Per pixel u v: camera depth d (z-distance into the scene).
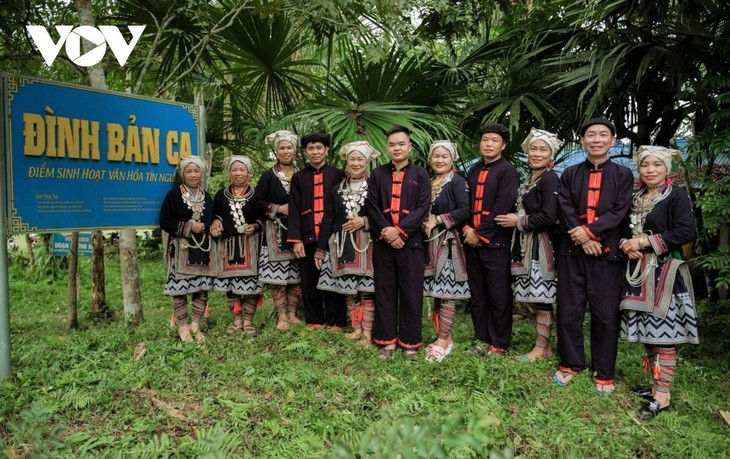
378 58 4.03
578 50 4.73
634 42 4.12
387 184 3.66
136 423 2.59
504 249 3.64
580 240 3.15
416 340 3.68
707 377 3.59
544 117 5.00
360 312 4.13
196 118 4.14
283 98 5.46
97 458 2.29
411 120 4.37
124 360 3.39
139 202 3.79
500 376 3.22
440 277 3.70
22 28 4.39
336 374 3.30
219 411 2.77
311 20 4.43
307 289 4.25
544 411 2.88
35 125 3.20
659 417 2.90
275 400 2.89
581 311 3.29
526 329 4.64
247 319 4.21
